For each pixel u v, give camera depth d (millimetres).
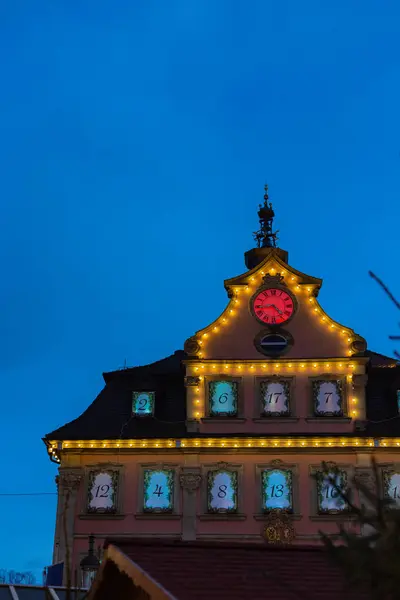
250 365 38812
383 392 39125
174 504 36906
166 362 42125
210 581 10617
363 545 7578
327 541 7785
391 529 7551
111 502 36969
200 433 37938
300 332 39344
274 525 36094
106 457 37750
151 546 12148
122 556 11633
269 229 45438
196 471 37219
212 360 38812
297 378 38625
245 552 12242
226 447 37500
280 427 37969
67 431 38219
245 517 36500
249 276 40281
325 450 37281
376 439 37125
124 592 12508
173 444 37594
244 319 39719
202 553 12000
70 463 37594
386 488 36438
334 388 38312
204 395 38594
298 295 39969
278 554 12266
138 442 37656
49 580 34031
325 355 38875
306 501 36531
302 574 11219
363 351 38594
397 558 7414
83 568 25266
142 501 36969
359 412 37938
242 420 38094
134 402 39125
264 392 38406
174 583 10438
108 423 38625
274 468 37156
